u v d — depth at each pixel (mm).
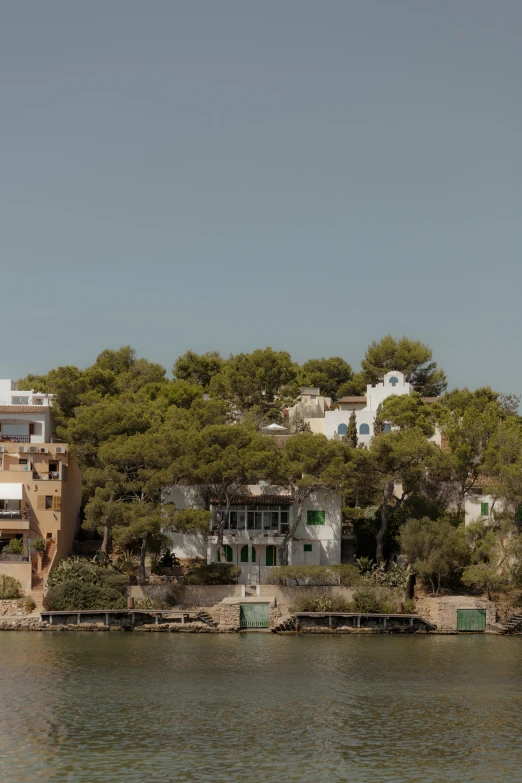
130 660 89500
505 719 72188
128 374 166625
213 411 135250
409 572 113312
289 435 150500
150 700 75688
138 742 65125
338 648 97750
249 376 179750
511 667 89438
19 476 114312
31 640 97938
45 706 73312
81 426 122438
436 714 73375
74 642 97375
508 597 112875
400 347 195250
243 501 117438
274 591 110500
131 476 116938
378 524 122875
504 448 119250
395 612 109062
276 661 90625
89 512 110562
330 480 113312
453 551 112562
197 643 98625
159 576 114938
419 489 123562
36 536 113250
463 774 60219
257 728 68938
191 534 118812
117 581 107250
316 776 59375
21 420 129125
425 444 119188
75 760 61250
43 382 167875
